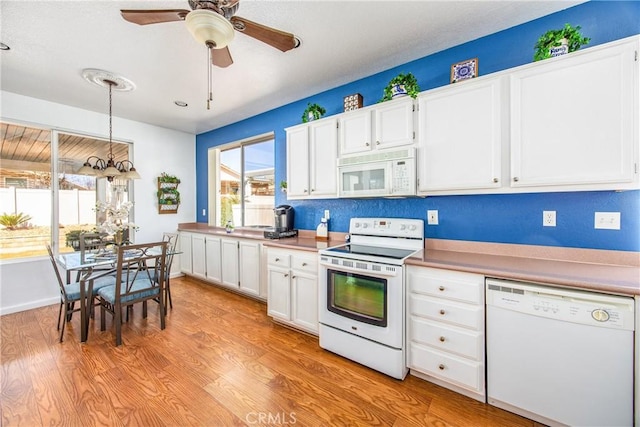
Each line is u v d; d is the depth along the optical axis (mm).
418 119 2084
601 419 1269
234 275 3627
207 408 1586
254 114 3836
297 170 2898
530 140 1642
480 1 1720
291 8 1769
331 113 2990
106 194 3875
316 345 2328
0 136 3049
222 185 4785
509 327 1490
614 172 1420
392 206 2547
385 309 1877
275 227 3305
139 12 1298
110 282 2701
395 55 2342
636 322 1193
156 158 4371
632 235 1608
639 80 1358
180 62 2414
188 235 4402
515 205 1967
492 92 1766
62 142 3467
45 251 3303
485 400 1609
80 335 2459
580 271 1494
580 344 1304
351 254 2064
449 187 1943
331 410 1576
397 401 1647
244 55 2311
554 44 1587
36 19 1828
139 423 1475
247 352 2205
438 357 1741
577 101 1503
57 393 1702
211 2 1297
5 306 2998
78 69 2523
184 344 2326
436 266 1731
